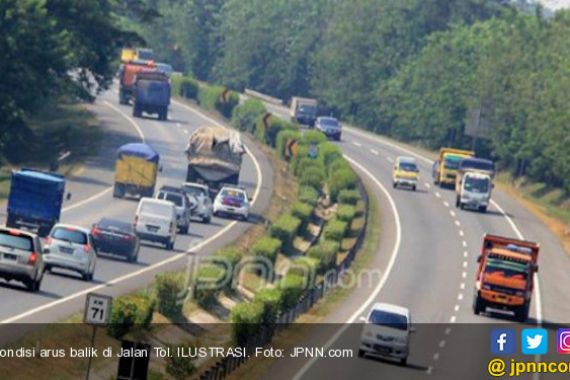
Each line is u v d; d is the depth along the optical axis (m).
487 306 173.75
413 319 165.50
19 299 120.94
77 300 124.88
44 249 137.88
